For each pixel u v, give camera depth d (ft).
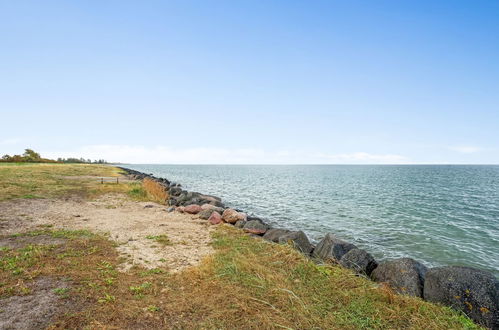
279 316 15.55
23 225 36.06
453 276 18.70
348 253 26.13
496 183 177.27
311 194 111.96
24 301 16.61
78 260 23.75
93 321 14.74
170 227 39.06
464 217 66.80
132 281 19.98
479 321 16.47
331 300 17.53
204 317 15.44
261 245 29.09
